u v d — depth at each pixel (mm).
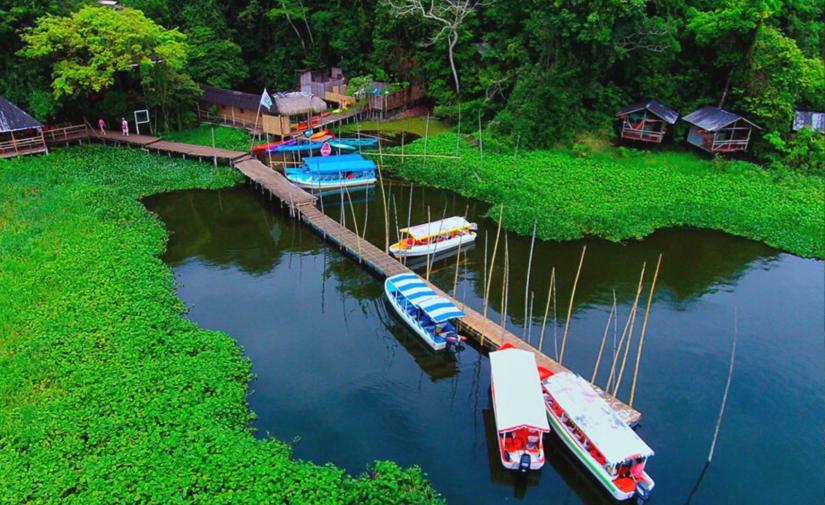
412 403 26953
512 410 23344
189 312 32781
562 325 32281
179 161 53188
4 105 49500
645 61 56281
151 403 23906
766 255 40281
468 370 29422
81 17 51812
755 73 51094
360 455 23688
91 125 58688
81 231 38531
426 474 22875
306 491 20250
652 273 37688
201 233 42594
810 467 23406
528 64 57562
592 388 24844
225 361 27547
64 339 27562
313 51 73188
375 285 36656
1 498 19297
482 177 49625
